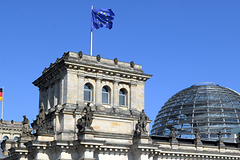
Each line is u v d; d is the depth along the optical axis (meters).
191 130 155.00
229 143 108.62
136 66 95.50
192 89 176.12
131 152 87.44
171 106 172.38
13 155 96.19
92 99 89.12
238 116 158.25
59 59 93.44
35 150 84.00
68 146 81.06
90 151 80.25
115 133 86.94
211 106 162.00
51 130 85.00
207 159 99.88
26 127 94.94
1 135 140.25
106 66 90.44
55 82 92.06
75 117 84.62
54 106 90.75
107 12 95.75
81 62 86.81
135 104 93.06
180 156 96.00
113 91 91.31
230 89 180.12
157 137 98.00
